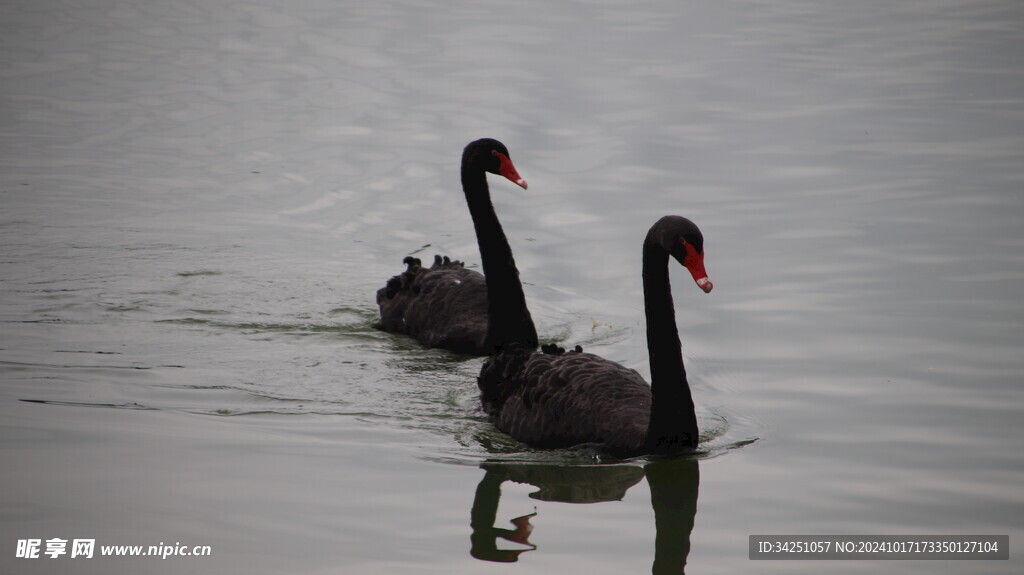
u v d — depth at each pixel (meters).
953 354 13.28
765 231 17.30
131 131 23.00
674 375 11.14
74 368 13.48
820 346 13.72
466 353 14.46
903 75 24.81
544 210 18.75
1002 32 27.83
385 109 23.69
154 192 20.11
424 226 18.78
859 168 19.75
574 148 21.19
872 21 29.28
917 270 15.68
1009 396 12.29
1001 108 22.55
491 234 14.10
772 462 11.21
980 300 14.67
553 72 25.56
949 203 18.05
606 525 10.20
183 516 10.11
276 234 18.45
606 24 29.53
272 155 21.72
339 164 21.25
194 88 25.41
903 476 10.80
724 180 19.47
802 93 23.83
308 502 10.44
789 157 20.38
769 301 15.05
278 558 9.44
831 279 15.55
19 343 14.18
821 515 10.19
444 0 32.09
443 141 21.98
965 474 10.78
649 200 18.81
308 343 14.68
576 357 12.34
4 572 9.15
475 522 10.19
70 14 31.25
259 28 29.84
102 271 16.75
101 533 9.76
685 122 22.28
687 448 11.35
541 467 11.31
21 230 18.25
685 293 15.55
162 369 13.59
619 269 16.72
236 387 13.14
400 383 13.49
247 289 16.34
